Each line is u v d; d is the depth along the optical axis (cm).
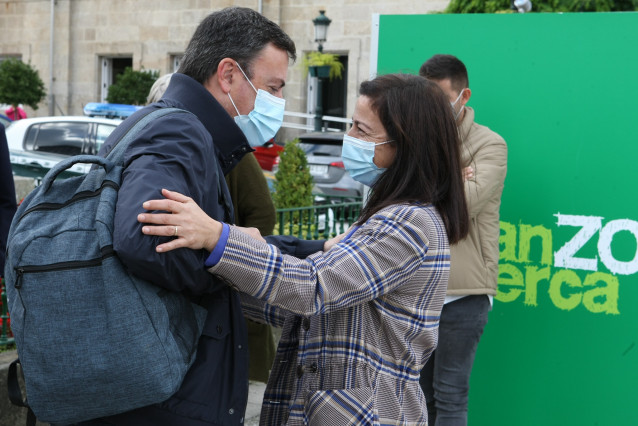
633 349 320
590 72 322
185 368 164
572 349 330
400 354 185
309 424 181
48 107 2147
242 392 183
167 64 2019
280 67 195
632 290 318
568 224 328
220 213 181
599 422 327
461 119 308
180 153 166
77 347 154
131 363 154
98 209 159
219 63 189
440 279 187
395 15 357
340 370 182
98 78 2125
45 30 2134
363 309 184
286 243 212
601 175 321
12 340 373
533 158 333
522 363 339
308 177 645
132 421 169
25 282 156
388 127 193
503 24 336
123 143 170
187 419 170
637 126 314
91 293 156
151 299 158
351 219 539
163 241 155
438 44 350
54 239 159
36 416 164
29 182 689
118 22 2059
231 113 194
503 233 339
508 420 343
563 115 327
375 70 362
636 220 316
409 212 183
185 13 1980
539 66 330
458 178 194
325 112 1888
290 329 196
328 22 1421
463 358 304
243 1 1889
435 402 311
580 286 327
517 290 338
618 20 316
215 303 178
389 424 181
